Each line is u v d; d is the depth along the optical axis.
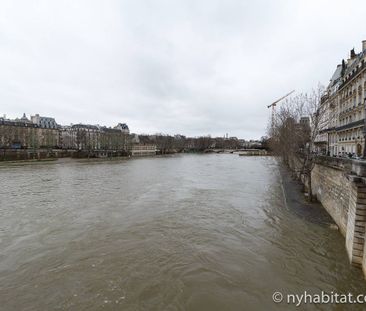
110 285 11.52
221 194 31.00
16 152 81.19
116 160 97.44
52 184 38.81
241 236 17.14
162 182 41.31
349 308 9.94
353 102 44.03
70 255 14.41
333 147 55.78
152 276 12.24
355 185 12.34
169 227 19.00
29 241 16.38
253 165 76.44
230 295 10.81
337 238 16.05
